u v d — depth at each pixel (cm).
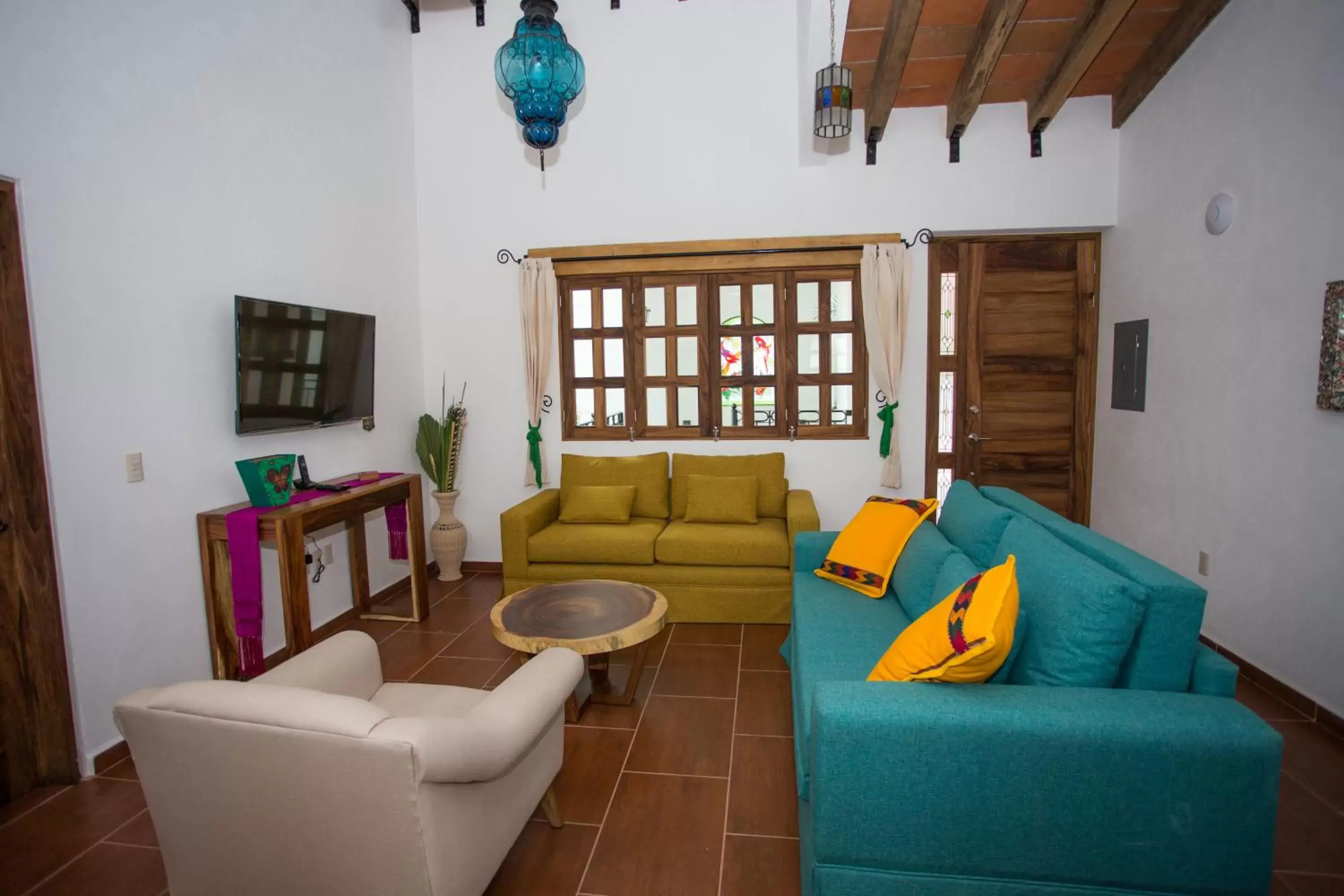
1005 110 415
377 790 138
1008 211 419
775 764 246
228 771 144
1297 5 271
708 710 285
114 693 253
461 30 454
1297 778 229
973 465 447
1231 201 310
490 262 464
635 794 229
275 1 334
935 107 420
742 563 376
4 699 230
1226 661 161
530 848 204
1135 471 390
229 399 304
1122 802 145
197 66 288
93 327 244
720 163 437
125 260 256
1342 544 253
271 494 293
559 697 181
